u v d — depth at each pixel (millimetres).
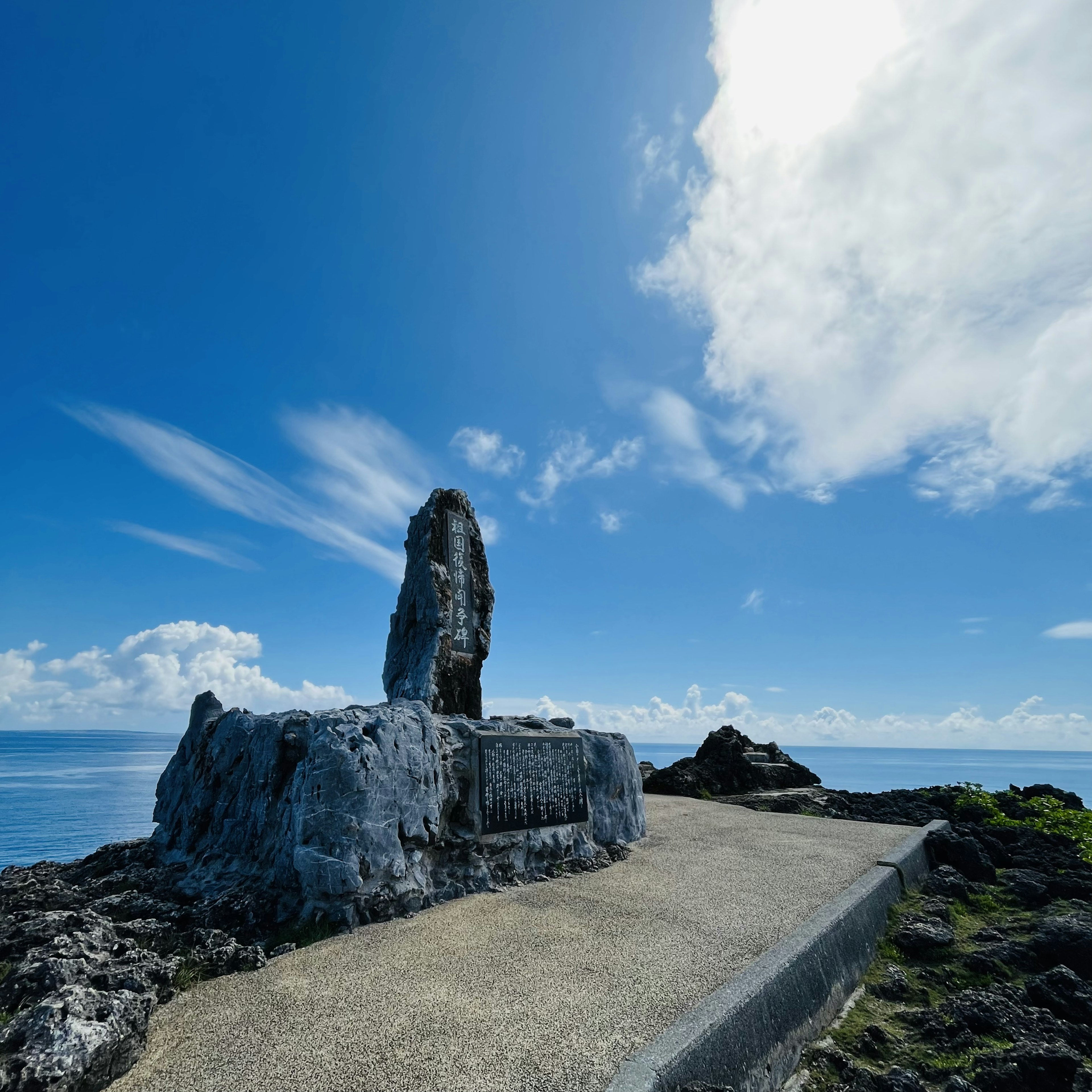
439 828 8453
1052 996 7020
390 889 7461
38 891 7125
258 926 6801
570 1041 4672
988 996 6863
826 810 15992
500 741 9648
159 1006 5148
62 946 5238
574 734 11234
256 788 8391
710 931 7012
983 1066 5758
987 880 11250
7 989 4613
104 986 4789
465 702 12609
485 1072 4281
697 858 10555
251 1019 4949
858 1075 5570
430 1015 5035
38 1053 3814
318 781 7250
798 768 20453
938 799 17156
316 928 6781
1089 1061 5996
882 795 18031
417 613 12914
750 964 6094
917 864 10898
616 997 5383
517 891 8562
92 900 7242
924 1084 5629
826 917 7410
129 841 9914
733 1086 4852
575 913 7641
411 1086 4129
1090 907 9672
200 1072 4258
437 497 13547
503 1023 4918
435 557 12984
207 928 6574
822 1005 6391
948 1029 6344
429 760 8484
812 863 10219
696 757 20641
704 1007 5152
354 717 8141
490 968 5973
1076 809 16406
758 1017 5398
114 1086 4086
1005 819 15148
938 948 8125
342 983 5605
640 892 8516
